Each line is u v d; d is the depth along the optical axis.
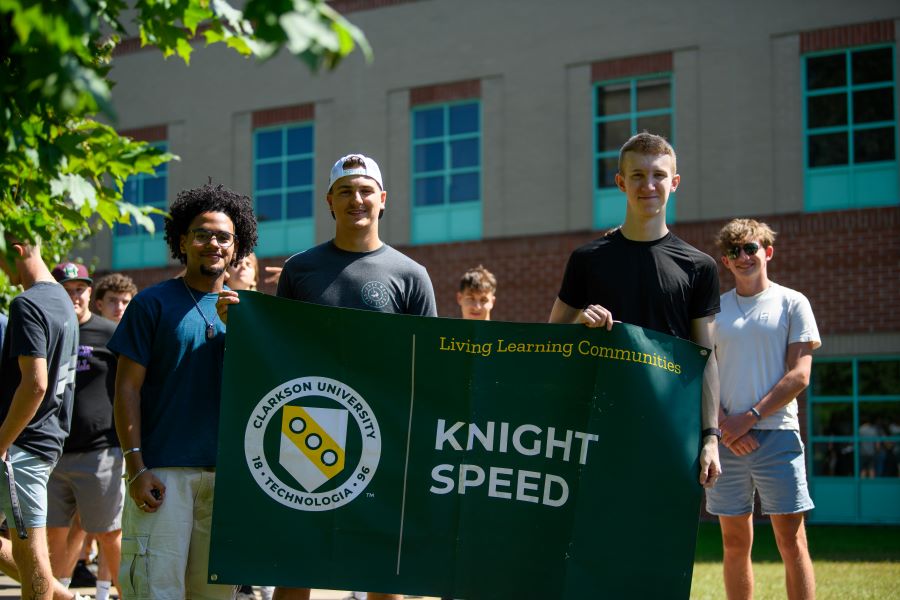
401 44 18.97
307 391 4.75
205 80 20.69
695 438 4.77
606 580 4.68
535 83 17.89
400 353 4.81
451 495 4.75
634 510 4.71
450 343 4.82
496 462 4.76
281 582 4.64
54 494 6.68
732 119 16.53
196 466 4.66
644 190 4.86
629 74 17.23
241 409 4.69
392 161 18.91
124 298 8.25
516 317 17.55
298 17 2.49
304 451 4.72
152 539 4.56
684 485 4.73
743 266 6.16
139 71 21.27
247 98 20.31
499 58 18.19
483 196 18.14
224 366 4.69
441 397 4.80
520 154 17.92
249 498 4.65
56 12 2.68
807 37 16.17
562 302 5.12
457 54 18.52
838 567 9.23
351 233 5.24
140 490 4.53
